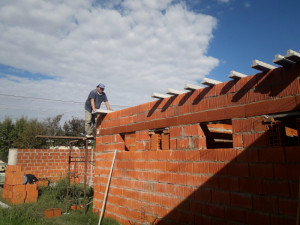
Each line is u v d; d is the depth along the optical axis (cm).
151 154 614
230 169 442
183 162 530
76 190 1087
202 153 494
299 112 375
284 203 367
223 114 471
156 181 590
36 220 719
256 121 420
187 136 535
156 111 624
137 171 652
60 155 1541
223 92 477
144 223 608
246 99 439
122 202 695
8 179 1052
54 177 1502
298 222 336
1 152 3198
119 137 759
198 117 516
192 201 501
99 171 824
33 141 2777
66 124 3170
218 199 455
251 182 411
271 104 405
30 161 1463
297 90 377
